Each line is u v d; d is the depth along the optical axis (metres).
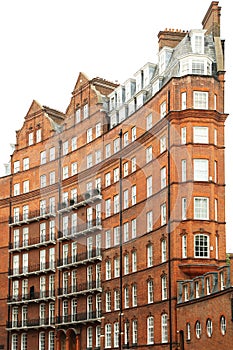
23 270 70.81
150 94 53.50
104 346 55.94
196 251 44.84
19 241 72.06
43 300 67.19
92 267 60.47
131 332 50.91
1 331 72.00
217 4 51.31
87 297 61.03
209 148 46.12
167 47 53.25
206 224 45.09
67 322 63.22
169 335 43.97
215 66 49.34
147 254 48.91
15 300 70.81
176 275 44.53
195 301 39.78
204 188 45.53
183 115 46.59
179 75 48.56
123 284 52.72
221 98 48.28
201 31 49.72
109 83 64.69
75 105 64.62
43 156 70.25
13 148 77.25
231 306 33.75
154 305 47.34
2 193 75.19
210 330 37.19
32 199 71.19
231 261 34.41
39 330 67.62
